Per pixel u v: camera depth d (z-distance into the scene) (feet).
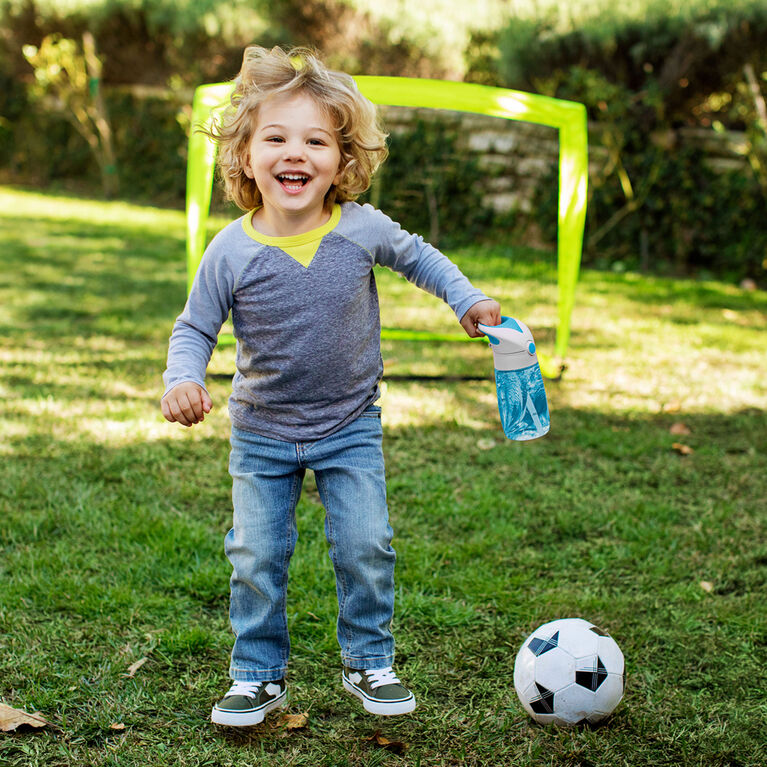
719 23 24.67
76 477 10.75
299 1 34.40
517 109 12.93
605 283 24.99
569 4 27.48
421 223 20.95
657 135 27.27
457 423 13.21
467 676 7.21
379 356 6.63
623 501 10.73
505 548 9.47
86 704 6.63
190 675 7.08
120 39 39.75
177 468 11.23
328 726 6.55
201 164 12.38
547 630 6.68
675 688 7.09
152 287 22.18
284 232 6.13
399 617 8.02
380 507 6.32
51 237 28.99
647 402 14.66
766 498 10.98
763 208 26.11
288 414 6.27
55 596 8.07
